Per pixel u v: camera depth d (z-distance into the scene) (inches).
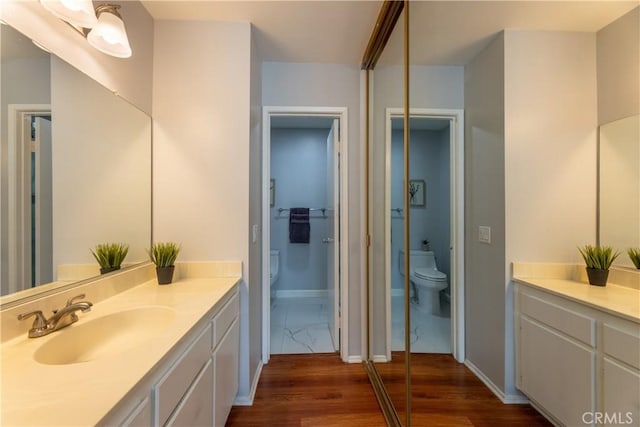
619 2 28.4
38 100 37.6
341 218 88.6
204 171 66.9
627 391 24.3
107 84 51.3
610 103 28.9
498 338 43.1
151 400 28.3
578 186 31.0
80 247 44.3
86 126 46.3
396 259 68.1
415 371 56.1
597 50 30.1
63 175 41.6
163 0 60.4
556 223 33.8
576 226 31.6
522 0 39.1
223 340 52.7
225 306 54.4
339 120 89.4
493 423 42.1
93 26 40.0
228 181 67.3
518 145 39.7
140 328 43.9
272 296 144.6
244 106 67.6
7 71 33.3
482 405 45.3
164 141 66.3
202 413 42.1
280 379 77.0
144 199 62.5
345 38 73.8
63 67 41.9
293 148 149.9
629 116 27.1
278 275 143.6
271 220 149.1
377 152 81.0
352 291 86.6
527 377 37.9
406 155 57.6
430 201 56.4
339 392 71.6
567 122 33.1
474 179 48.6
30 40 36.5
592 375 28.1
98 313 42.0
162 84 66.4
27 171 35.8
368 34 71.9
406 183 57.5
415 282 59.1
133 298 49.6
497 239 43.5
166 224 66.2
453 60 50.4
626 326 24.8
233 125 67.4
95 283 46.4
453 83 50.9
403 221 63.8
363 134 86.3
